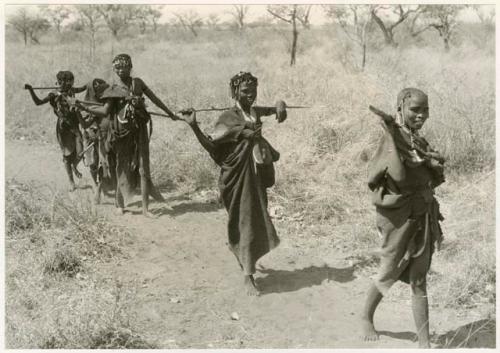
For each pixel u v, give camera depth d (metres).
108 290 5.84
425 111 4.77
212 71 16.27
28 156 10.54
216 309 5.73
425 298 4.85
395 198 4.71
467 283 5.88
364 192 8.20
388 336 5.18
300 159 8.74
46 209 7.45
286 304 5.81
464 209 7.49
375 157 4.82
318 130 9.45
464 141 9.02
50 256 6.39
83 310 5.18
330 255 6.85
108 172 8.23
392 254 4.81
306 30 19.16
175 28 39.31
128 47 25.91
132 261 6.68
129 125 7.63
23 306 5.64
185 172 9.23
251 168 5.95
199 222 7.71
